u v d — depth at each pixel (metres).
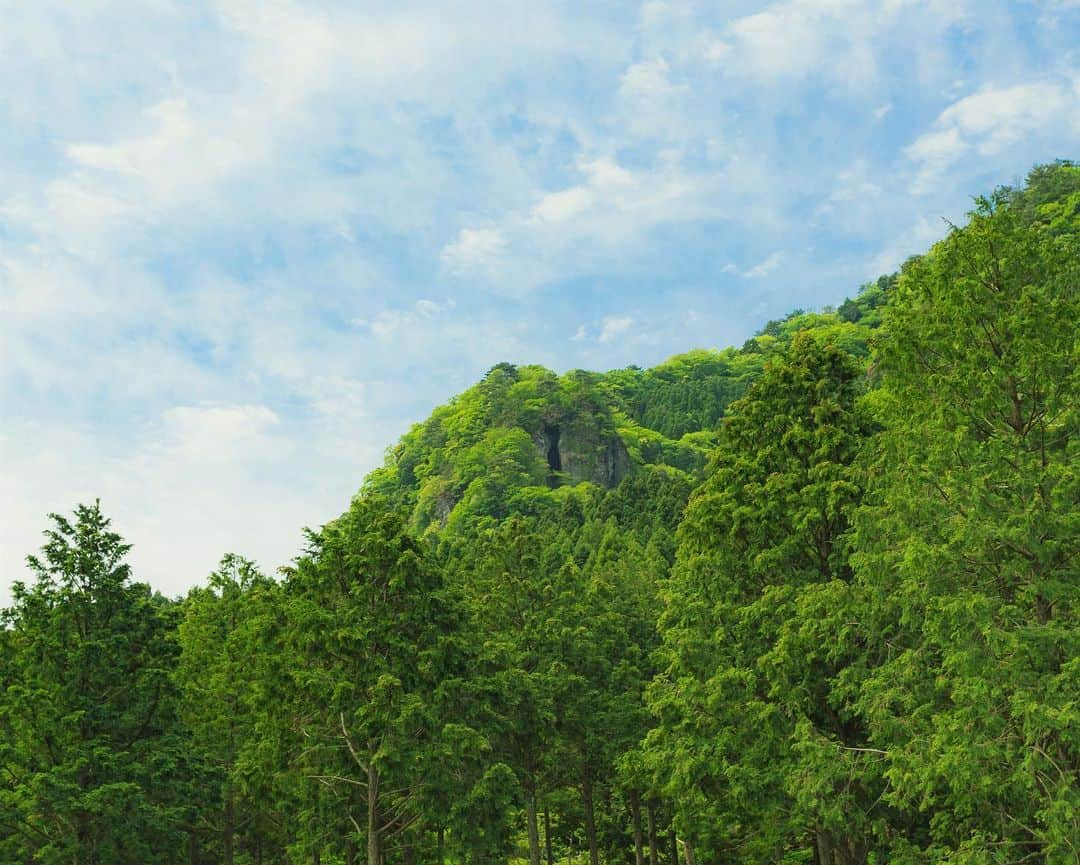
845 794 17.06
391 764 20.47
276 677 21.88
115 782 21.39
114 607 24.00
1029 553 14.56
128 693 23.47
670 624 23.12
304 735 21.92
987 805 14.57
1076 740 12.57
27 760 21.30
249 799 27.08
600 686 31.53
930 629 14.52
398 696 20.83
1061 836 12.37
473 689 22.36
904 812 18.44
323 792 21.89
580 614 32.44
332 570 22.16
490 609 31.56
